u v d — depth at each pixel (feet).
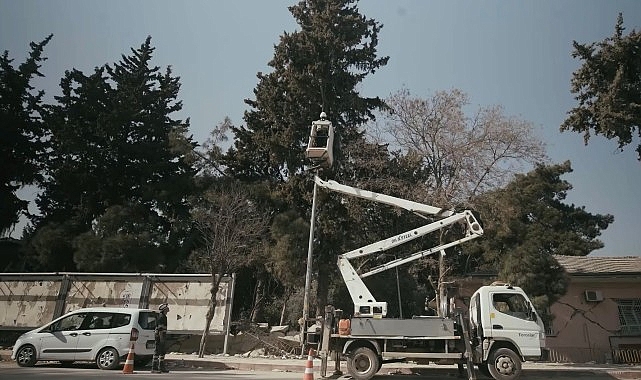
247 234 71.41
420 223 78.54
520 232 69.21
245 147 91.56
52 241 82.74
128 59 110.52
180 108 108.99
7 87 102.99
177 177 90.38
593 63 66.59
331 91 83.82
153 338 51.34
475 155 74.69
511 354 44.50
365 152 80.64
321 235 78.79
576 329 76.95
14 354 49.14
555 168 114.01
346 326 45.11
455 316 46.88
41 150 102.99
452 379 48.19
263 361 56.18
